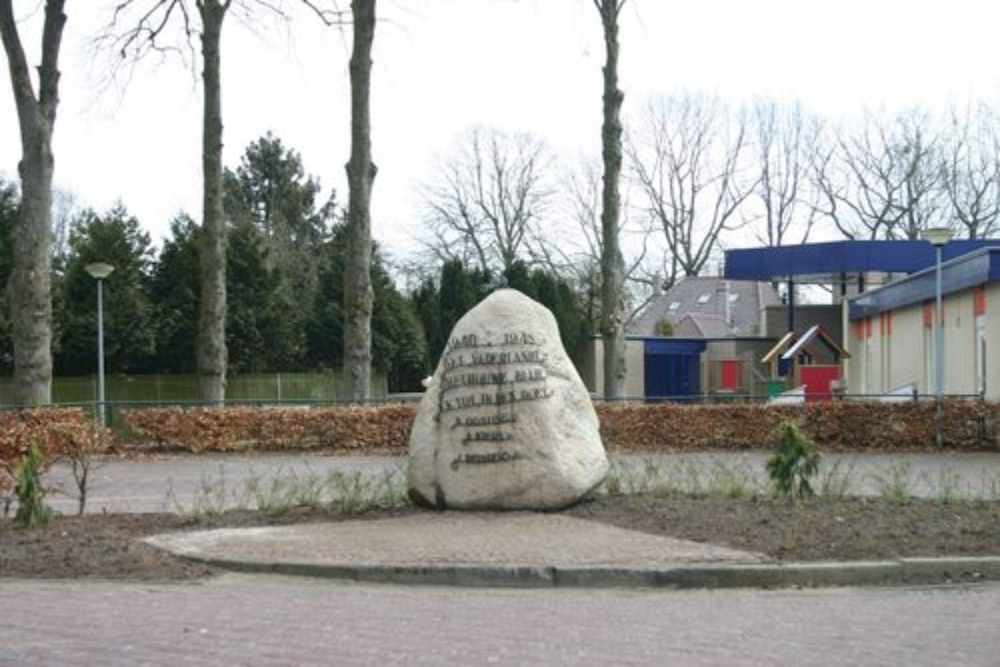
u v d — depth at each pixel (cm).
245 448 2281
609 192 2547
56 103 2345
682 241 6888
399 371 5553
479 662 652
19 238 2303
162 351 4862
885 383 3509
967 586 927
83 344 4612
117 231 4741
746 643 704
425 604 839
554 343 1313
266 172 7862
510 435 1247
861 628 752
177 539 1082
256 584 927
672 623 767
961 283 2600
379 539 1066
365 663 650
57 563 977
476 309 1317
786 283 4653
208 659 658
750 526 1099
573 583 923
